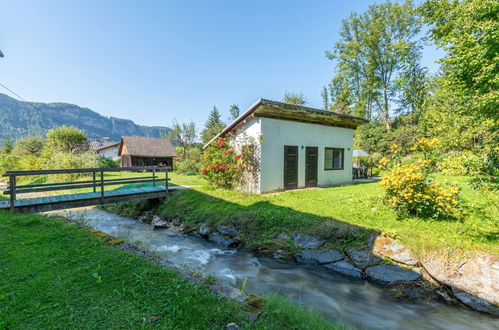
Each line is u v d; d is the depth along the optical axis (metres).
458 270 4.16
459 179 11.64
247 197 9.09
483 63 6.46
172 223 8.52
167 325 2.22
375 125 30.42
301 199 8.72
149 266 3.51
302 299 4.16
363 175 16.53
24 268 3.24
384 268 4.65
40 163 21.30
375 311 3.85
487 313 3.71
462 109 8.77
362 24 29.56
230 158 10.52
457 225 5.39
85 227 5.44
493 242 4.54
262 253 6.02
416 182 5.92
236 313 2.51
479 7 6.59
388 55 28.44
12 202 6.31
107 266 3.42
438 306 3.96
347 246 5.32
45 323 2.18
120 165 29.28
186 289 2.92
